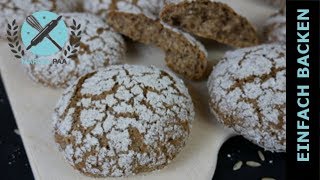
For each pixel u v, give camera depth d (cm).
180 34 22
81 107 19
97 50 22
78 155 18
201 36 23
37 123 20
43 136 20
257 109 19
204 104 21
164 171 19
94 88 19
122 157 18
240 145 20
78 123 18
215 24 23
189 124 19
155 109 19
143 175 19
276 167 20
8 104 22
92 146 18
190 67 22
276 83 19
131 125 18
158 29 22
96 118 18
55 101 21
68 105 19
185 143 19
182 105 19
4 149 20
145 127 18
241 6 24
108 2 24
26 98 21
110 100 19
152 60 23
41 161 19
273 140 19
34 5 24
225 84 20
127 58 23
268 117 19
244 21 23
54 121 19
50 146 20
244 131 20
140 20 22
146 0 24
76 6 25
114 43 22
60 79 21
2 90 23
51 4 24
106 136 18
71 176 19
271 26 24
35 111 21
